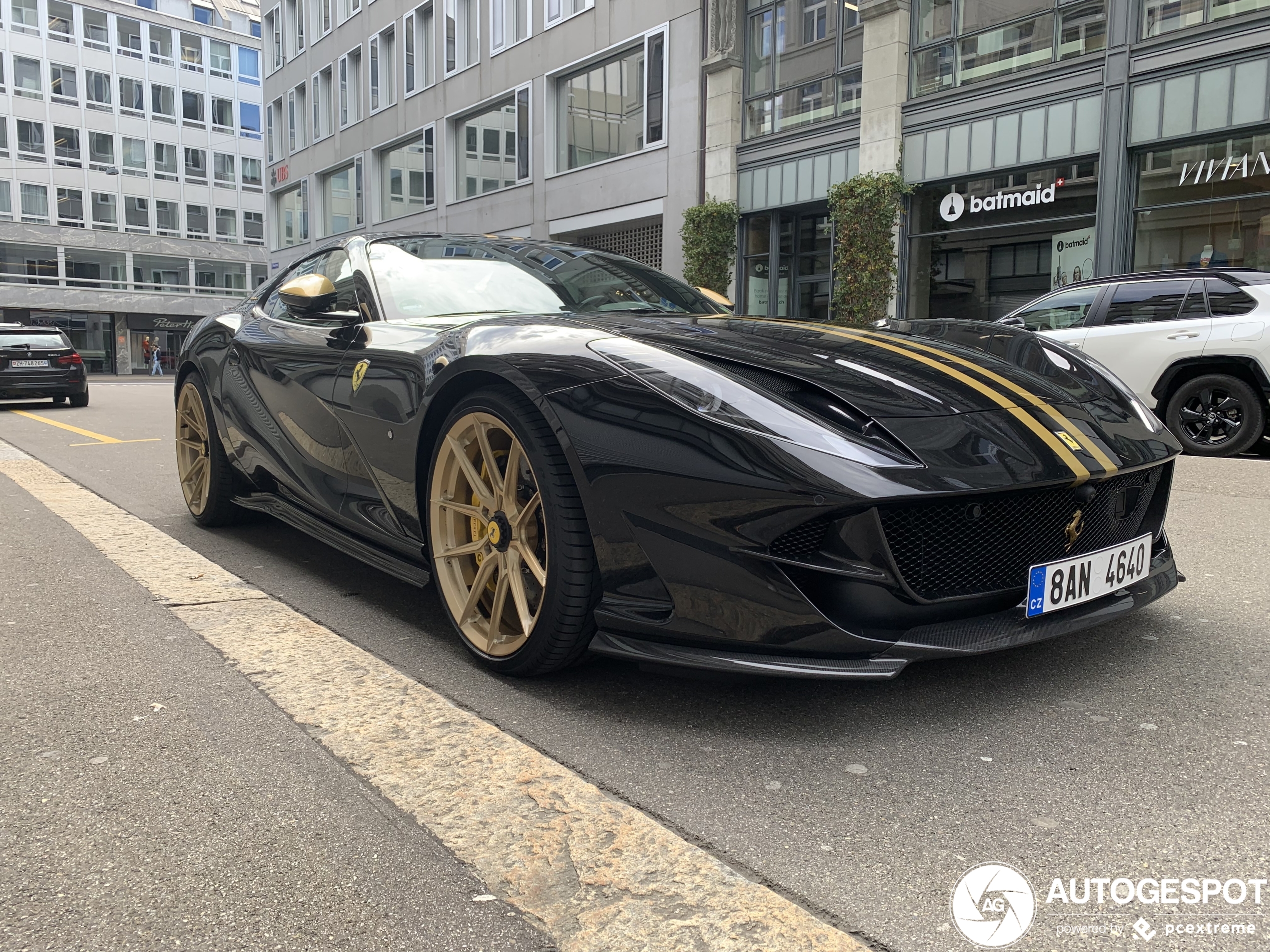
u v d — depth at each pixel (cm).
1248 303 656
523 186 2055
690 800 159
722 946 120
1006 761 174
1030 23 1127
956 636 182
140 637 245
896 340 239
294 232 3247
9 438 804
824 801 159
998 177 1180
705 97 1584
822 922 125
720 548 177
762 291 1536
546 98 1959
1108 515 209
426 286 288
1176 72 995
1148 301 706
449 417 228
